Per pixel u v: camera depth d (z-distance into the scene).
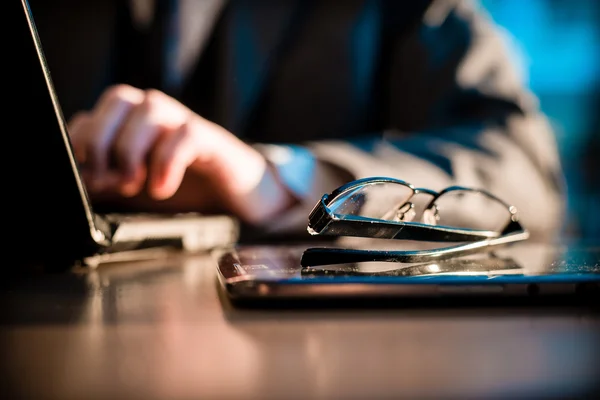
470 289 0.35
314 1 1.56
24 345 0.26
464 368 0.22
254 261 0.48
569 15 3.75
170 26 1.55
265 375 0.21
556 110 3.89
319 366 0.23
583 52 3.80
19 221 0.55
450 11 1.52
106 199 0.92
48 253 0.56
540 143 1.31
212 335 0.28
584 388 0.20
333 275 0.38
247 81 1.52
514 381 0.21
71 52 1.57
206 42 1.54
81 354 0.24
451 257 0.48
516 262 0.47
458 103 1.42
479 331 0.29
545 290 0.36
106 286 0.46
